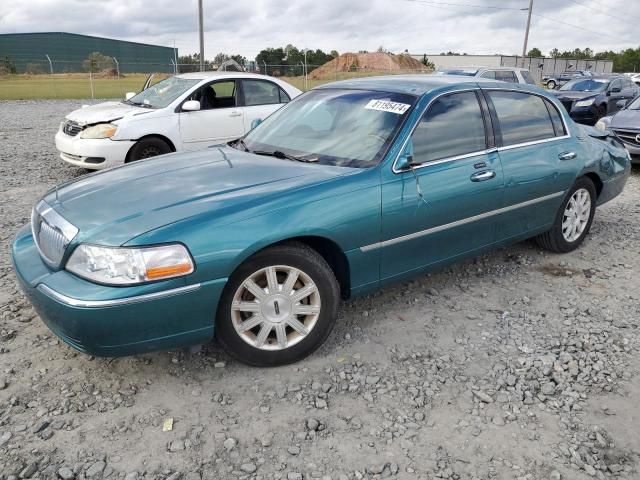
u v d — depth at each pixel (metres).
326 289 3.31
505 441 2.74
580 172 4.94
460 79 4.39
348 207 3.32
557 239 5.09
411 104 3.86
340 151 3.75
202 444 2.68
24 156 10.18
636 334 3.79
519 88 4.66
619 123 9.47
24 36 70.69
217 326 3.10
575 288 4.54
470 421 2.88
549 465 2.59
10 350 3.44
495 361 3.44
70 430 2.75
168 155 4.16
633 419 2.92
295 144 4.03
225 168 3.62
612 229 6.12
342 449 2.66
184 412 2.91
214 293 2.92
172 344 2.93
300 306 3.28
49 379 3.16
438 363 3.39
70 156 8.24
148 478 2.46
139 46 76.12
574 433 2.81
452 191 3.83
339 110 4.13
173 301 2.82
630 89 16.91
